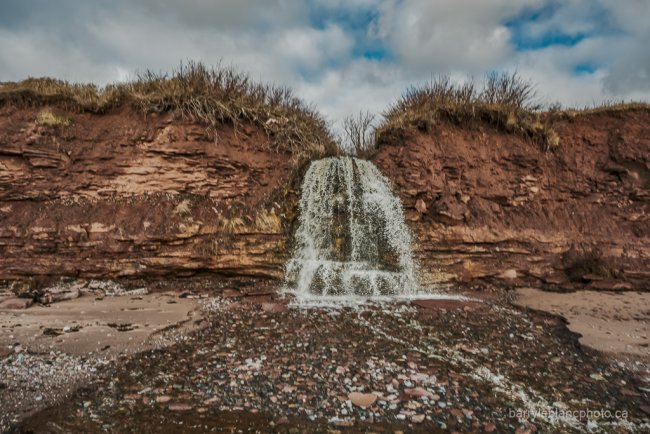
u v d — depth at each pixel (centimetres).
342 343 557
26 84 1016
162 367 468
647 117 1116
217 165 940
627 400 439
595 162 1074
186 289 819
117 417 369
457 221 943
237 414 381
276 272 884
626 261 932
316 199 945
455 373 482
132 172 908
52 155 895
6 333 541
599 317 707
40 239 809
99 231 836
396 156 1020
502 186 1024
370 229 923
